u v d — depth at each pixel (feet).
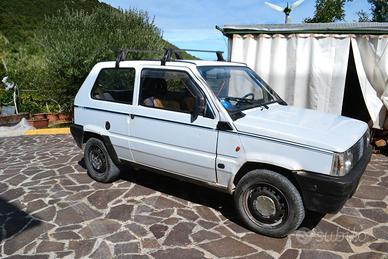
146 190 16.40
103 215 13.99
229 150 12.06
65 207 14.82
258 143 11.45
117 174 17.20
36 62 42.93
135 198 15.53
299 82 24.06
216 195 15.71
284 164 11.00
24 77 41.86
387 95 21.45
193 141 12.91
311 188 10.69
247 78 15.37
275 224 11.87
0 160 23.09
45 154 23.98
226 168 12.25
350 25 22.90
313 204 10.92
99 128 16.40
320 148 10.50
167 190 16.37
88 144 17.38
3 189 17.17
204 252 11.32
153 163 14.67
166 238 12.18
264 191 11.80
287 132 11.12
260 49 24.90
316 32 22.95
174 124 13.38
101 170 17.33
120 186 16.96
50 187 17.16
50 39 36.24
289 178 11.43
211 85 13.01
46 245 11.94
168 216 13.79
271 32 24.27
